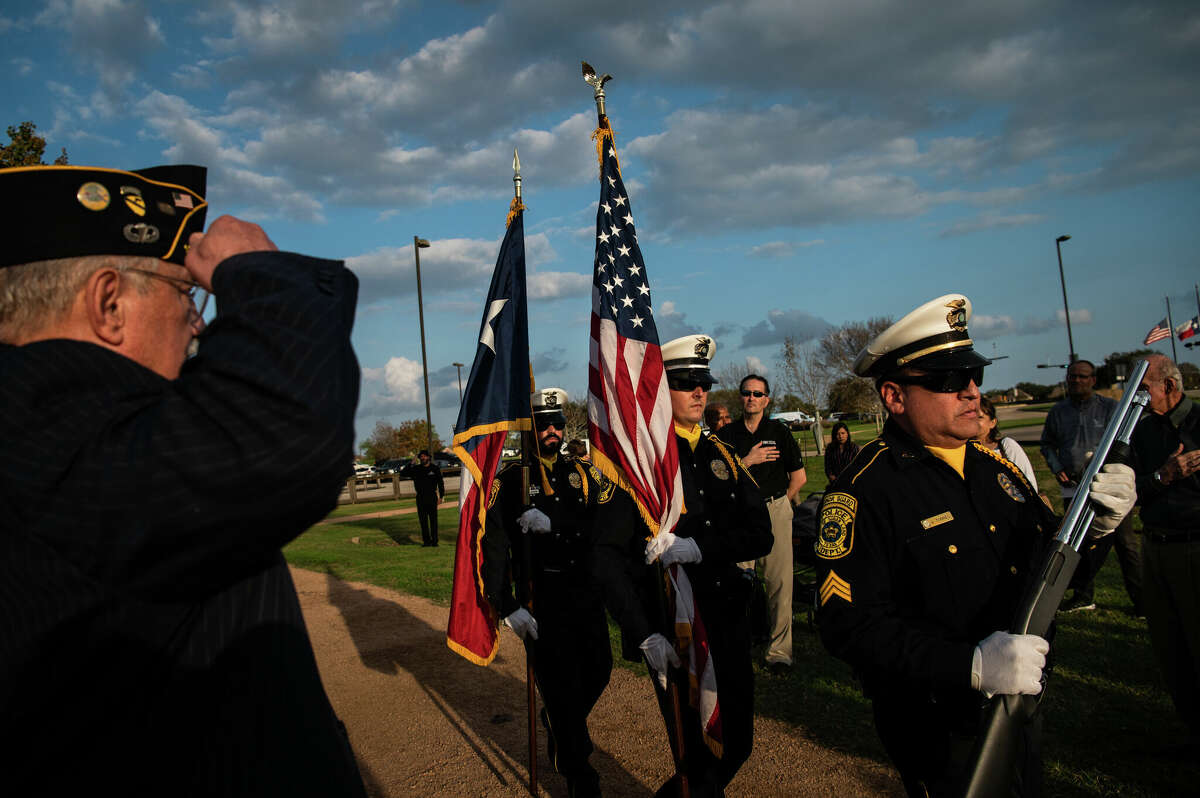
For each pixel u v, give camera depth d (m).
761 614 3.55
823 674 5.18
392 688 5.68
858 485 2.28
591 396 3.55
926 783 2.14
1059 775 3.46
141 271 1.11
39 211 1.04
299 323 0.96
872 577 2.17
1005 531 2.24
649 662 3.05
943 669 1.88
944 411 2.21
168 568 0.90
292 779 1.02
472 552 3.85
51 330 1.06
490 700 5.33
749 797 3.55
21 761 0.88
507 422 4.01
